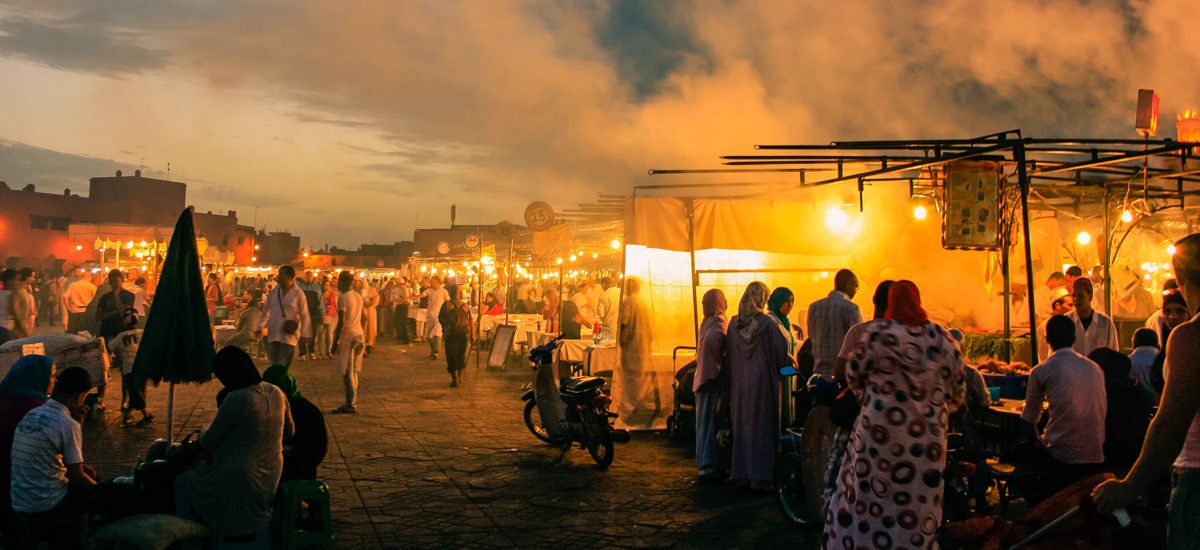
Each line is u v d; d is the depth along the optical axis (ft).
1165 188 35.68
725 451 24.62
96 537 14.96
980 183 26.35
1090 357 18.53
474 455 28.30
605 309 43.70
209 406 37.35
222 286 113.19
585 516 20.88
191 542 16.03
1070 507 12.26
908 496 12.41
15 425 16.12
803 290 36.42
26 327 41.09
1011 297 37.50
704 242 35.27
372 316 67.15
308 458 18.67
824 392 18.45
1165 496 16.37
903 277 37.35
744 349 23.52
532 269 103.76
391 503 21.95
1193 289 8.96
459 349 47.21
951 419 16.65
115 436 29.99
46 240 196.54
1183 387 8.40
